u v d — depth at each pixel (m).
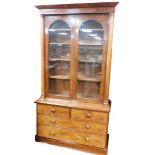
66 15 2.00
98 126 2.09
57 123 2.25
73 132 2.21
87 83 2.25
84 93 2.28
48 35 2.12
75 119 2.16
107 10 1.83
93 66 2.19
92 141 2.15
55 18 2.04
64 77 2.26
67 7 1.92
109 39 1.90
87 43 2.08
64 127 2.23
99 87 2.20
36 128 2.37
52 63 2.31
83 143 2.20
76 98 2.19
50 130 2.30
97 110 2.02
